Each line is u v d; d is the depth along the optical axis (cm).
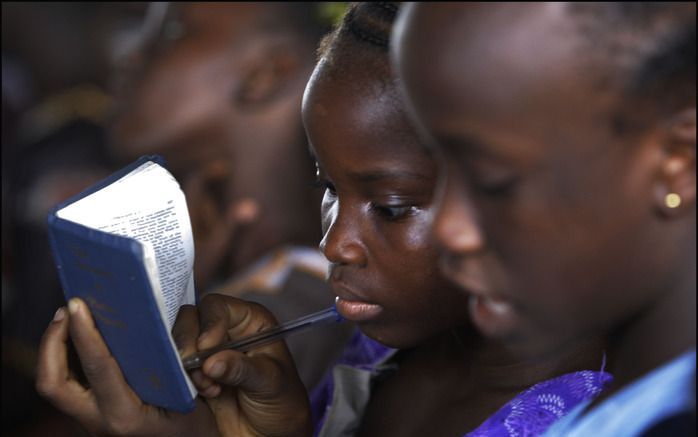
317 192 232
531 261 75
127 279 99
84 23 413
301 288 200
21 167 329
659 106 70
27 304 298
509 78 71
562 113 71
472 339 125
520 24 71
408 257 111
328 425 142
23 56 411
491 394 121
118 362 115
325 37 123
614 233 73
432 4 75
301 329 126
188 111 236
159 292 100
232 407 132
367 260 112
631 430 75
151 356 107
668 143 71
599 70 70
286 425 130
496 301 81
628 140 71
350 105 105
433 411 130
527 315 80
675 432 73
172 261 117
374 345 152
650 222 73
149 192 114
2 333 296
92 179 324
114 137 258
